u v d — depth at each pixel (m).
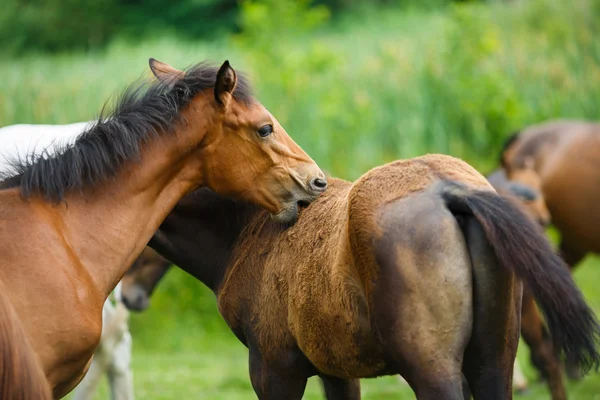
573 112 23.20
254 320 7.77
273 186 7.30
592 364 5.88
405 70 22.39
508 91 21.50
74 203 6.80
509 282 6.12
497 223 5.95
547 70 24.08
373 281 6.20
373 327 6.25
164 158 7.08
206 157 7.21
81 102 20.95
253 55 21.48
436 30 25.52
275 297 7.50
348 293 6.52
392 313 6.08
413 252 6.06
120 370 10.80
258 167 7.25
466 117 21.50
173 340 17.66
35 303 6.20
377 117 21.00
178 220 8.48
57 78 22.66
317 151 19.62
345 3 39.28
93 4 40.00
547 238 6.06
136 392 13.36
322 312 6.84
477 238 6.10
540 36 25.78
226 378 14.38
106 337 10.53
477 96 21.27
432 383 5.97
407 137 20.91
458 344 6.04
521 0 28.19
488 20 25.06
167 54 25.31
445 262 6.01
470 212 6.13
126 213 6.95
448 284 5.99
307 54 21.67
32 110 20.50
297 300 7.11
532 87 23.56
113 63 24.48
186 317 18.31
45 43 39.66
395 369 6.66
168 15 39.00
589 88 23.67
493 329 6.15
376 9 36.75
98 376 10.59
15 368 5.34
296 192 7.34
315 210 7.47
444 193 6.23
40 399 5.46
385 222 6.20
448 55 21.92
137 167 6.99
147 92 7.23
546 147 16.19
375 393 13.16
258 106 7.28
